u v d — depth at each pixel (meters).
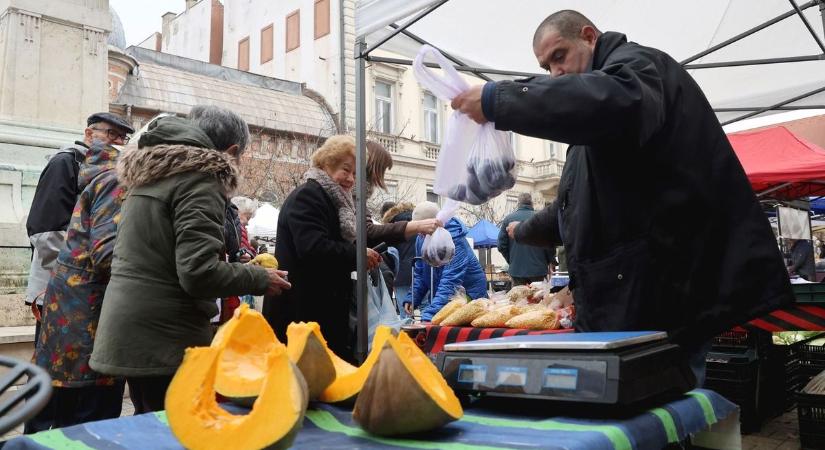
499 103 1.33
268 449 0.73
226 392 1.03
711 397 1.19
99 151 2.59
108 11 6.91
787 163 5.21
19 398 0.60
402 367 0.92
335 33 23.45
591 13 3.56
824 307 3.34
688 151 1.56
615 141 1.55
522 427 0.97
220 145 2.21
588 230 1.67
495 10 3.26
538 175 25.61
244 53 28.67
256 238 9.59
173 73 19.53
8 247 5.21
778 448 3.31
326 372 1.13
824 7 3.41
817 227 11.38
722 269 1.55
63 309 2.37
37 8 6.30
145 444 0.92
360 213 2.43
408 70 22.77
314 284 2.46
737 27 3.85
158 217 1.77
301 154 19.80
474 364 1.16
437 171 1.92
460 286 3.43
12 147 5.84
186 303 1.81
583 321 1.69
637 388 1.00
